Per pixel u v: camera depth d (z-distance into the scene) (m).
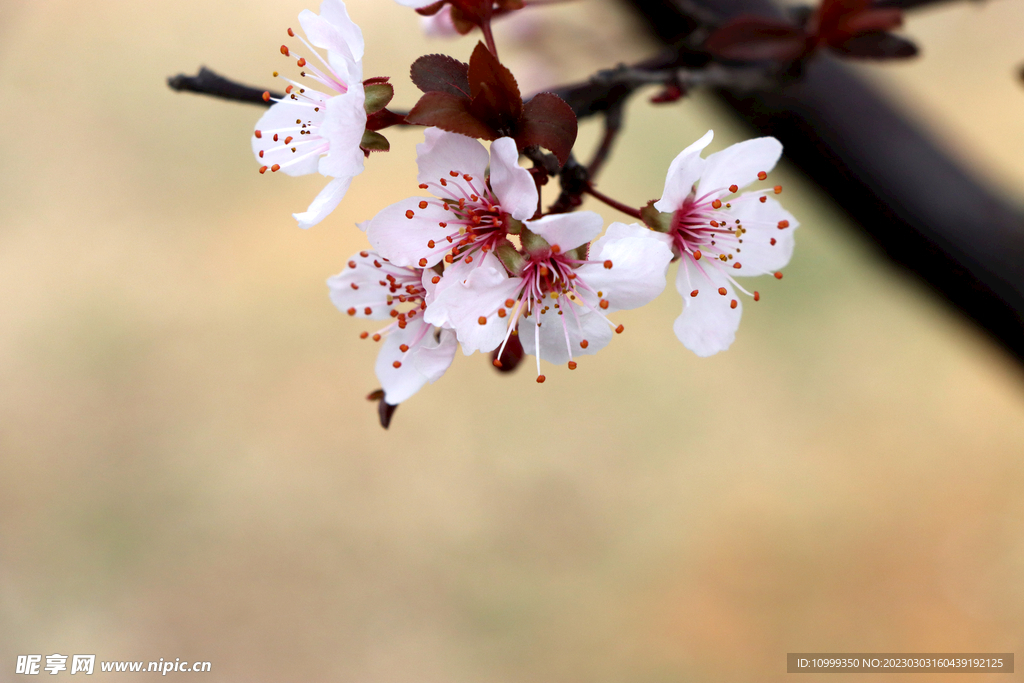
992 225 0.34
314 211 0.31
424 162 0.30
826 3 0.33
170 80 0.31
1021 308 0.34
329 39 0.31
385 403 0.32
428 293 0.31
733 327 0.32
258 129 0.31
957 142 0.34
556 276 0.31
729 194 0.32
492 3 0.31
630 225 0.30
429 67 0.30
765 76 0.33
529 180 0.30
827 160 0.34
